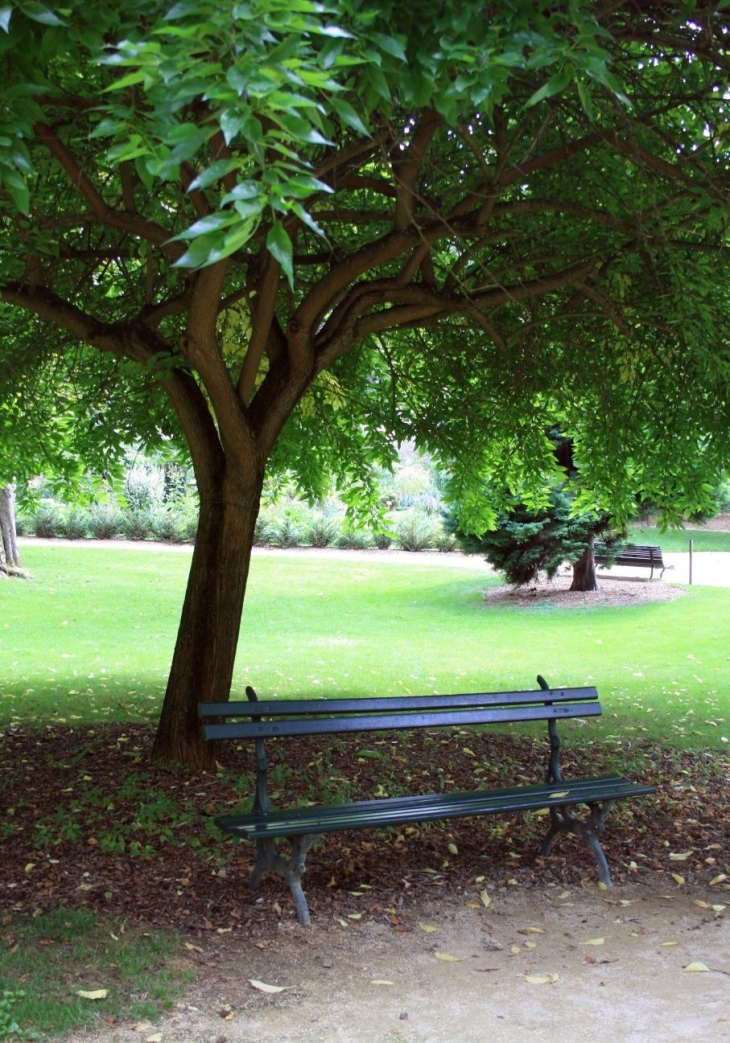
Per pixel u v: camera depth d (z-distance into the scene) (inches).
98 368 394.9
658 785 291.0
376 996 146.6
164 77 97.2
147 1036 131.2
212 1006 140.6
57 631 669.9
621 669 569.3
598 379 367.9
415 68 136.8
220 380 244.1
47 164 240.7
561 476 436.1
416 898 187.9
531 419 409.7
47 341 356.2
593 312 314.2
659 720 411.2
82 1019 133.6
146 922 167.6
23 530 1299.2
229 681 275.9
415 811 186.2
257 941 163.8
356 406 422.0
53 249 265.9
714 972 158.7
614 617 803.4
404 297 277.4
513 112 245.6
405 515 1390.3
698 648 645.9
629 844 228.1
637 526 1685.5
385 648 655.1
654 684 514.9
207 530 272.8
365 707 198.7
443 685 502.6
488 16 148.2
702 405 336.8
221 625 271.6
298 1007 141.9
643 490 419.5
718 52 225.8
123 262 340.5
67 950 155.3
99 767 271.3
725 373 282.0
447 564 1202.6
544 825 238.1
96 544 1254.9
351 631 748.0
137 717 374.0
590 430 397.7
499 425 408.2
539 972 157.3
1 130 114.3
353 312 275.6
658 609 824.9
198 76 99.0
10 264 276.4
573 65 131.5
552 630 754.2
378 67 125.7
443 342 393.7
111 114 124.3
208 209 211.2
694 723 406.3
